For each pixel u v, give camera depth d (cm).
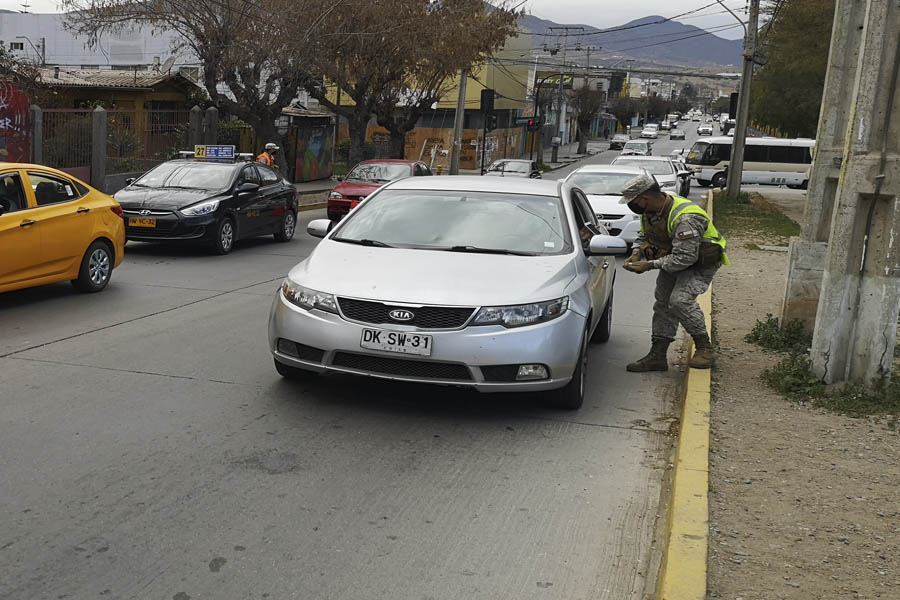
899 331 845
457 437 568
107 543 405
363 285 584
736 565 384
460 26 3422
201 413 593
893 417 609
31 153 1920
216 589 369
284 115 3769
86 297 1006
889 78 601
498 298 572
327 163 3794
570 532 439
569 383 614
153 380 667
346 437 558
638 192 691
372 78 3403
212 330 847
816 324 664
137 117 2275
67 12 2650
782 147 4347
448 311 563
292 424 577
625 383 721
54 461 500
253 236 1548
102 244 1040
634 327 964
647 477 517
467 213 703
